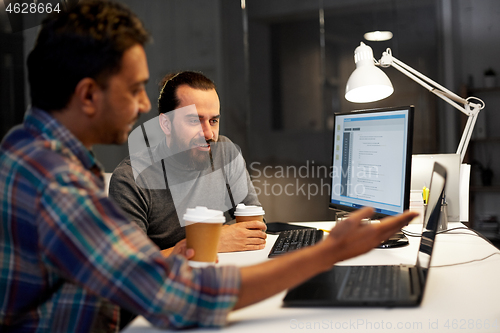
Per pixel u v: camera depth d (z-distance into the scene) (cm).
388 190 124
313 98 399
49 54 70
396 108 123
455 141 370
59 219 63
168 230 154
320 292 82
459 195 167
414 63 375
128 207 143
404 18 375
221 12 415
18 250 68
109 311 80
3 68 325
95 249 63
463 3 374
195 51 421
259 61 411
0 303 70
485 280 91
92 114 72
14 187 67
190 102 155
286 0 402
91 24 69
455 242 131
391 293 79
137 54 72
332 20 392
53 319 74
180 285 64
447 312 74
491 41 369
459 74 375
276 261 70
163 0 422
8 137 74
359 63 168
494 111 369
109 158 372
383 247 122
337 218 163
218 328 70
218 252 125
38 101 73
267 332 67
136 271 63
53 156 68
